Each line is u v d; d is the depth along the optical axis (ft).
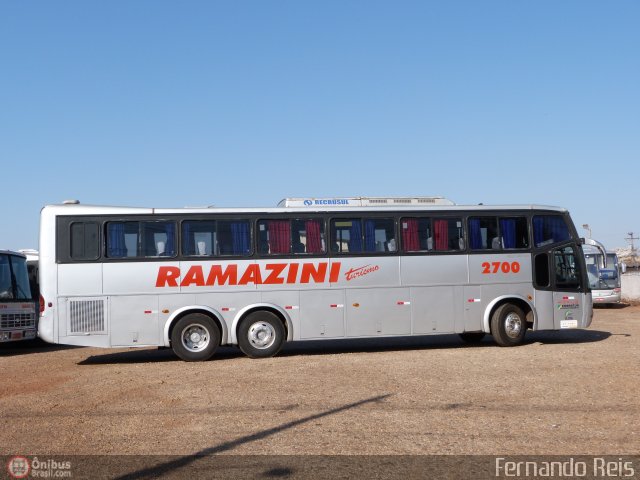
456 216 58.03
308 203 56.34
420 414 31.24
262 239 55.01
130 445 26.81
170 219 54.08
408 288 56.44
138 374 46.47
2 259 63.77
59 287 52.47
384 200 57.52
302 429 28.76
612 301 121.08
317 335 54.80
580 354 52.21
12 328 63.05
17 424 30.86
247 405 34.09
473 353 54.29
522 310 58.90
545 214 59.98
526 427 28.55
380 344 65.57
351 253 55.88
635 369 43.91
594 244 76.64
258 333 54.03
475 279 57.67
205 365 50.75
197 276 53.72
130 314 52.85
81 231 53.16
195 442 27.02
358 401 34.50
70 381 43.78
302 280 54.95
